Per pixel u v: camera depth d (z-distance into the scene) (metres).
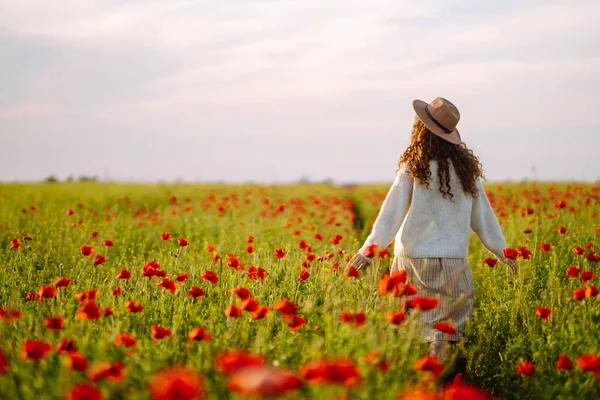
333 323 4.23
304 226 11.02
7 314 4.06
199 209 14.32
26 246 7.18
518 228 9.26
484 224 5.12
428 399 2.83
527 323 5.00
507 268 5.98
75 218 11.10
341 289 5.15
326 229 10.83
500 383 4.59
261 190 22.38
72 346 3.42
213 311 4.74
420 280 4.93
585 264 6.08
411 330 3.89
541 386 4.22
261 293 5.27
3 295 5.79
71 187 24.34
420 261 4.93
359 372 3.12
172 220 11.94
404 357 3.66
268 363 3.86
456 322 4.89
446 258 4.90
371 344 3.54
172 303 5.18
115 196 18.58
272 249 8.72
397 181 4.98
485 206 5.11
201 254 7.61
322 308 4.64
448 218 4.94
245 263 7.27
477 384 4.79
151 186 26.45
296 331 4.27
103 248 8.42
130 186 26.08
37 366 3.64
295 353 3.95
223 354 3.54
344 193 24.52
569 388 3.96
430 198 4.92
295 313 4.16
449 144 4.96
